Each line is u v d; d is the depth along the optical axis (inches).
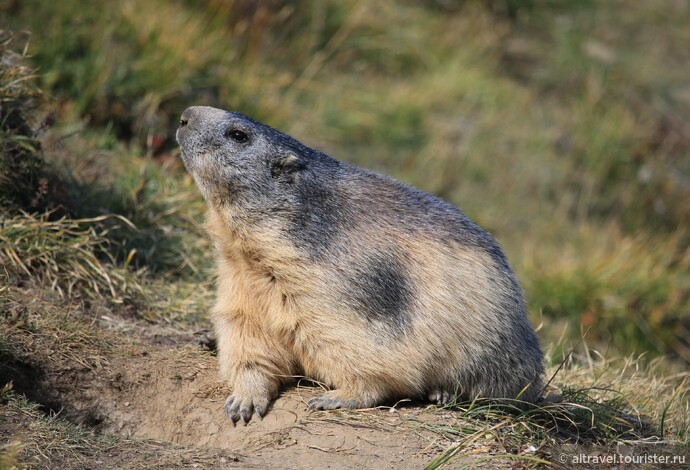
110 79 1041.5
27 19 1042.1
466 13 1604.3
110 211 813.9
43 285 703.1
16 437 522.6
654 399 740.7
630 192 1414.9
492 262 628.1
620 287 1197.1
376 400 603.8
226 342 624.1
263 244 599.5
